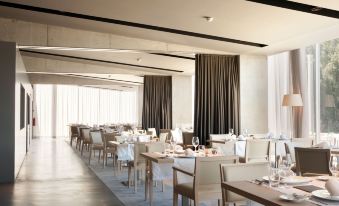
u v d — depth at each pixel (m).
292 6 5.55
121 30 8.30
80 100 20.19
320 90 8.47
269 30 6.76
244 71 9.09
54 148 13.47
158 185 6.54
